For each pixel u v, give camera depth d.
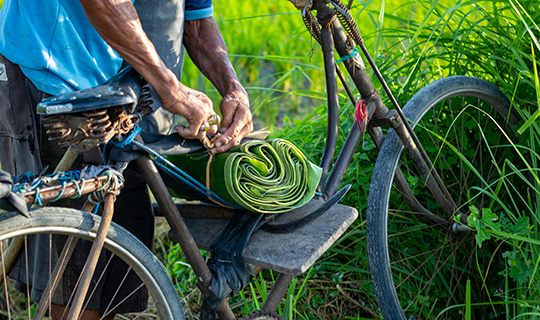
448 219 1.75
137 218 1.34
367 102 1.49
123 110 0.95
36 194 0.88
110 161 1.03
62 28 1.12
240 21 4.49
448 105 1.87
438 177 1.62
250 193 1.10
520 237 1.44
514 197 1.83
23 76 1.15
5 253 1.14
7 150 1.23
